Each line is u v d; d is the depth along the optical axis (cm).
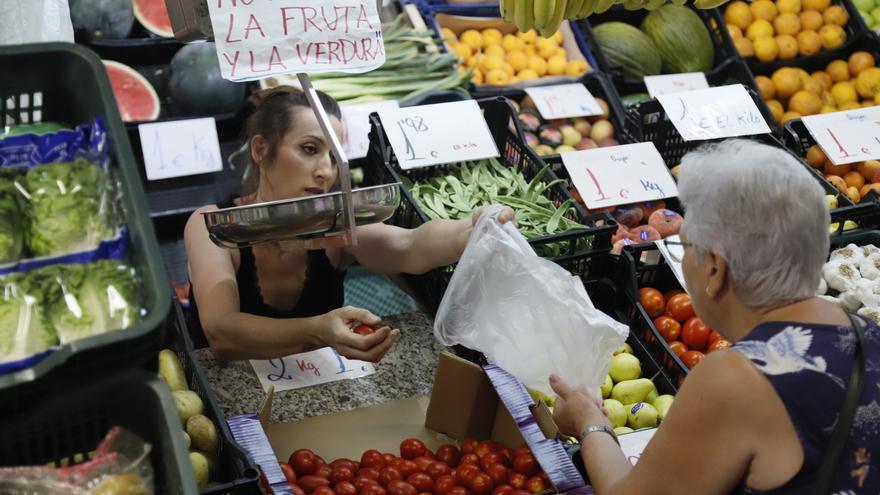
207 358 258
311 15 209
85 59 149
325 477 223
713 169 154
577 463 219
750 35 458
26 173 149
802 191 149
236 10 203
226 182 394
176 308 239
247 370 255
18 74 150
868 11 482
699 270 159
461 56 440
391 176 326
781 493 147
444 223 273
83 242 145
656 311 290
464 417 238
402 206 320
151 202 383
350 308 244
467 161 348
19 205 146
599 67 446
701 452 150
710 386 149
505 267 238
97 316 134
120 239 140
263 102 258
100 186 146
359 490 219
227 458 203
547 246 299
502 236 239
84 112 153
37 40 235
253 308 275
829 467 144
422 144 326
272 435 237
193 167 379
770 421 145
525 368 236
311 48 210
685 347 282
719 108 371
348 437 239
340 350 239
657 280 304
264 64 206
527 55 448
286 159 252
